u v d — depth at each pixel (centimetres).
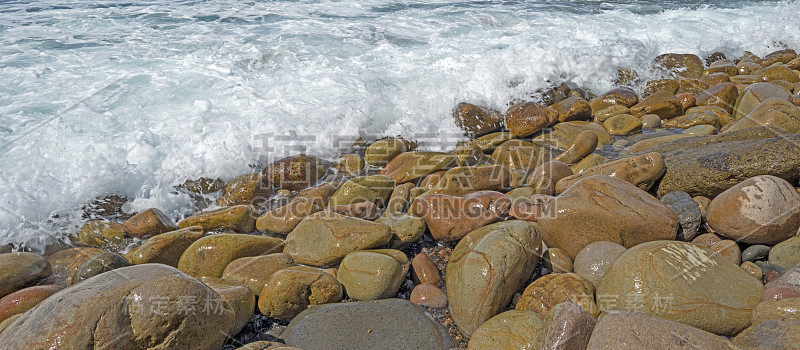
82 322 225
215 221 371
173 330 236
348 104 537
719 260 284
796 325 226
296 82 596
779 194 323
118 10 864
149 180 425
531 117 521
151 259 324
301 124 506
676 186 391
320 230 337
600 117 561
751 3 1083
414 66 656
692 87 628
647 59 716
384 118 530
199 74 604
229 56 661
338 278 312
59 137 456
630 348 217
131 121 492
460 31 822
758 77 647
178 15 852
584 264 307
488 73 616
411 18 895
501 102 581
